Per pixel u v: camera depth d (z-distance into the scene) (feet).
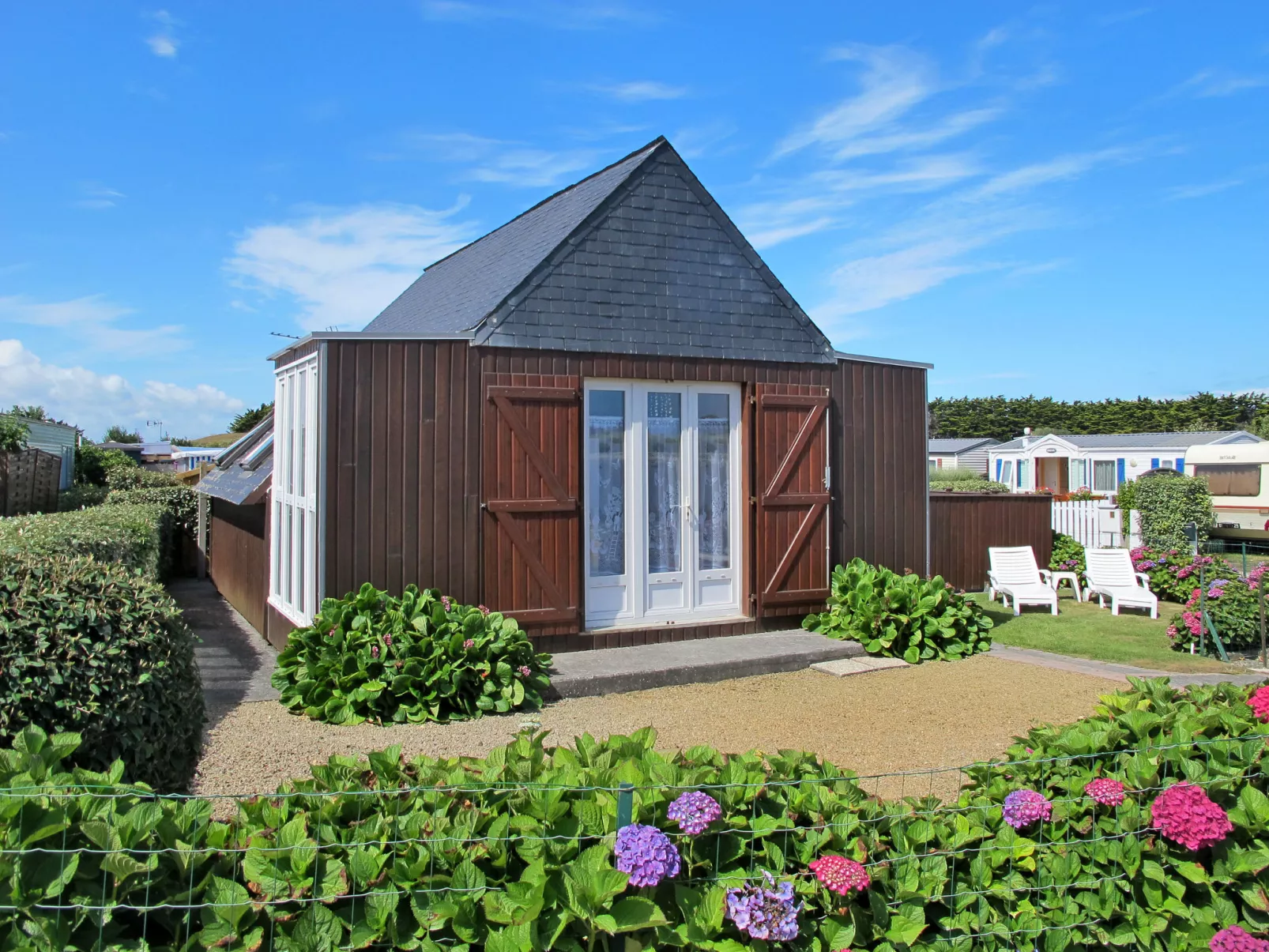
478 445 24.75
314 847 7.80
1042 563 44.60
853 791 9.89
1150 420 170.81
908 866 9.05
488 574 24.72
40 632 11.87
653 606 27.61
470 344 24.66
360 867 7.86
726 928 8.28
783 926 7.89
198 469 75.51
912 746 18.86
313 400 23.88
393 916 7.68
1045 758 10.82
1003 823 9.95
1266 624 29.09
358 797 8.84
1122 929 9.54
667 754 10.49
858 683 24.36
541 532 25.35
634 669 23.48
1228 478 70.49
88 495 53.31
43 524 24.70
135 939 7.45
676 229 27.76
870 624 27.53
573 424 25.81
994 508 43.52
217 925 7.39
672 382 27.81
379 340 23.72
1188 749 11.30
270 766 16.69
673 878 8.32
